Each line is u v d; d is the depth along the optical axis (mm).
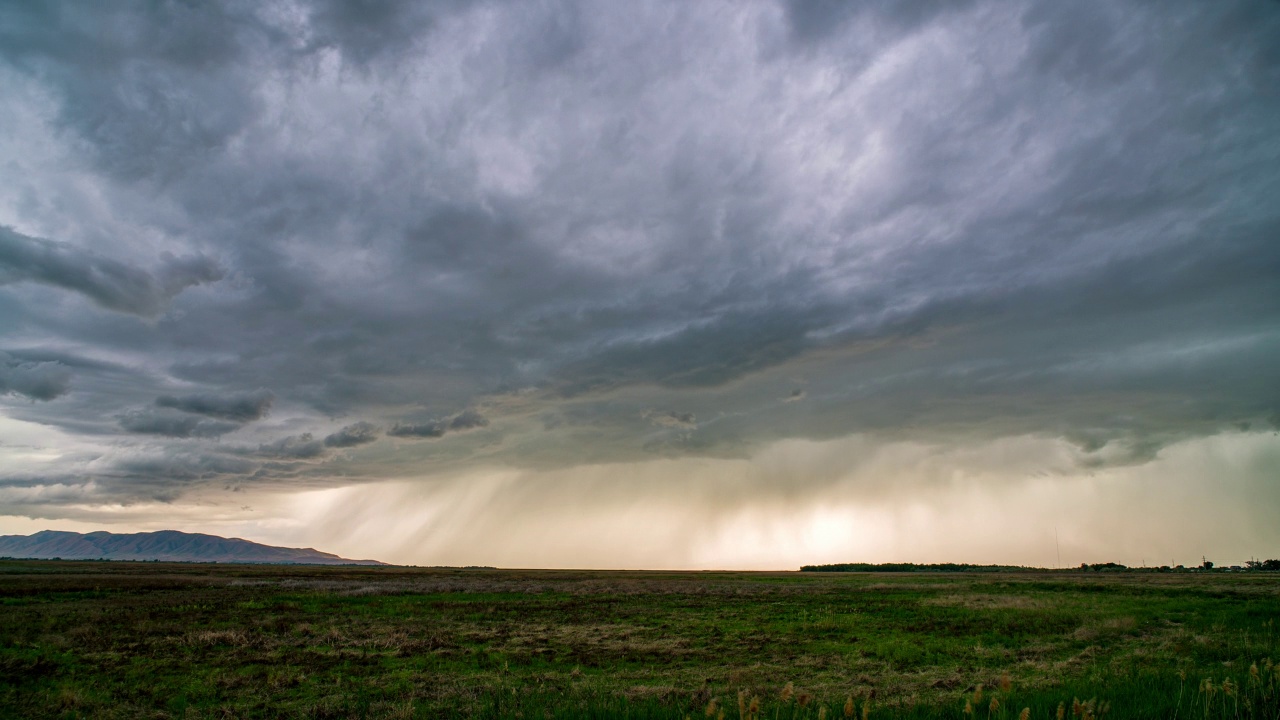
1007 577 95250
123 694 15320
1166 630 26438
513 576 94312
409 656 20703
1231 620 28375
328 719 13359
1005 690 8641
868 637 25641
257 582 65062
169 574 83250
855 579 87438
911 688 15883
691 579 85438
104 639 23219
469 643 23594
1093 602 40406
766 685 16406
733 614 34594
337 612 34625
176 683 16516
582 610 36750
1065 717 8336
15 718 13516
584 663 19891
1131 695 9977
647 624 29984
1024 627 28125
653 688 15844
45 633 24781
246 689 15891
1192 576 93938
